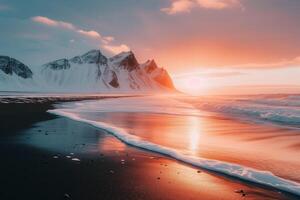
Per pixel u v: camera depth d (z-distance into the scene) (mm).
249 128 30797
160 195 10781
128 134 24047
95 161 15430
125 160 15758
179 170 14031
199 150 18688
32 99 85188
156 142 21297
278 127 31891
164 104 82000
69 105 65688
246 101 77688
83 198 10273
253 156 17188
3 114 40312
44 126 28766
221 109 58344
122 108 61156
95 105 70000
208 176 13172
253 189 11602
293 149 19359
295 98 80625
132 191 11094
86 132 25359
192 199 10500
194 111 56219
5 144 19406
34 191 10828
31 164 14516
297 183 12352
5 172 13148
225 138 23844
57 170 13586
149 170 13953
